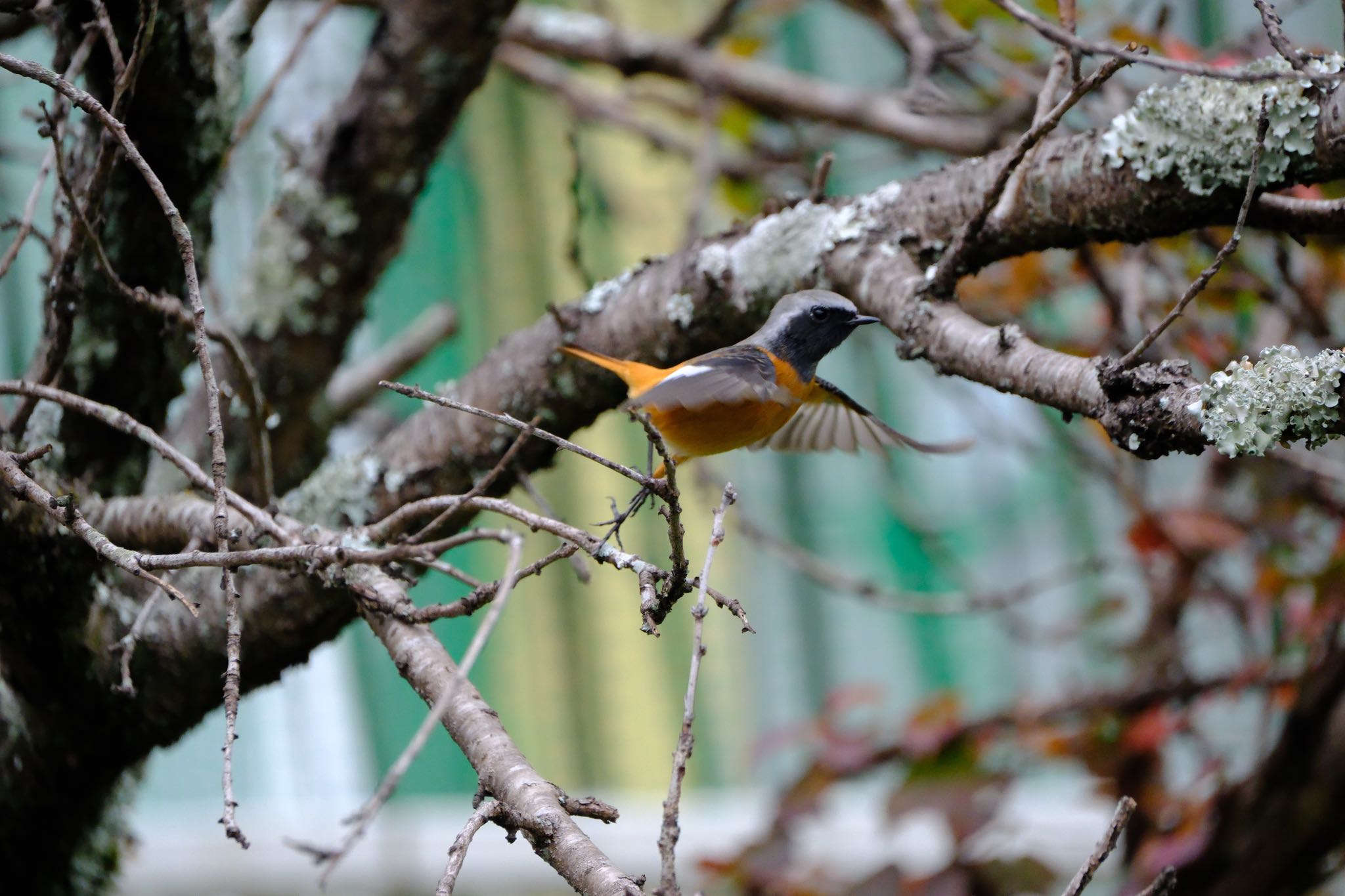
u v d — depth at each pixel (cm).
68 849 628
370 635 1295
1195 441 380
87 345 552
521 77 1063
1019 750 850
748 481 1405
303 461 800
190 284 412
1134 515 948
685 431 600
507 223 1412
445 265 1405
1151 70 865
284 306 751
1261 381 368
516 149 1412
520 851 1152
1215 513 845
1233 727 976
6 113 1204
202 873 1138
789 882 821
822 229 590
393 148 748
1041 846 827
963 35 768
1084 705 840
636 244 1422
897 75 1328
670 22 1438
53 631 521
